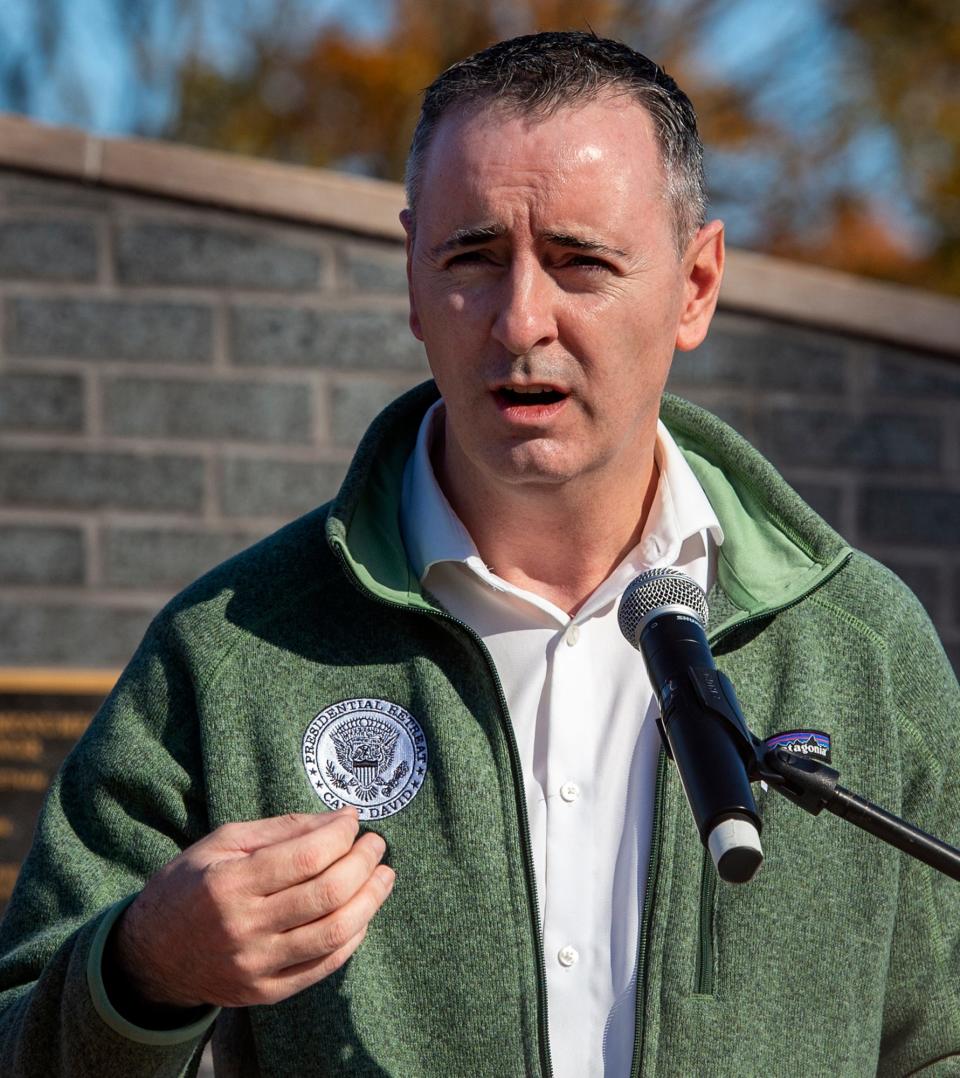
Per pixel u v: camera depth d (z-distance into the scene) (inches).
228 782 123.5
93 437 281.1
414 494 135.4
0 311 280.1
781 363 290.7
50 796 129.4
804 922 123.3
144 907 106.1
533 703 128.0
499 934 119.8
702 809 99.0
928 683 133.0
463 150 121.1
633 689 128.6
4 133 277.7
